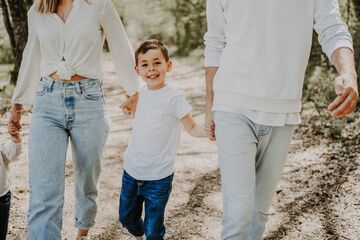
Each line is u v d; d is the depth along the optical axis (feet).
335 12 7.48
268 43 7.66
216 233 12.16
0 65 35.83
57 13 8.98
